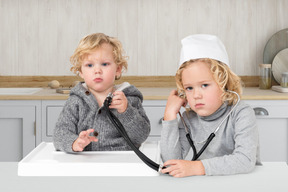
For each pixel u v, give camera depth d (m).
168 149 1.30
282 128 2.63
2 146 2.64
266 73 2.97
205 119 1.33
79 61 1.44
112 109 1.42
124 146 1.44
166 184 1.01
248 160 1.13
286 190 0.96
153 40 3.14
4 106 2.60
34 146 2.63
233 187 0.98
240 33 3.14
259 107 2.60
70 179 1.05
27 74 3.16
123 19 3.13
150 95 2.61
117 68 1.54
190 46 1.27
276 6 3.12
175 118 1.32
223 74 1.25
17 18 3.12
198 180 1.04
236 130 1.26
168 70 3.16
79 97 1.46
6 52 3.14
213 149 1.34
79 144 1.19
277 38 3.07
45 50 3.15
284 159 2.65
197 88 1.25
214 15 3.13
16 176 1.07
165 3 3.12
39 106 2.61
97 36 1.44
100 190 0.97
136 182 1.02
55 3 3.12
